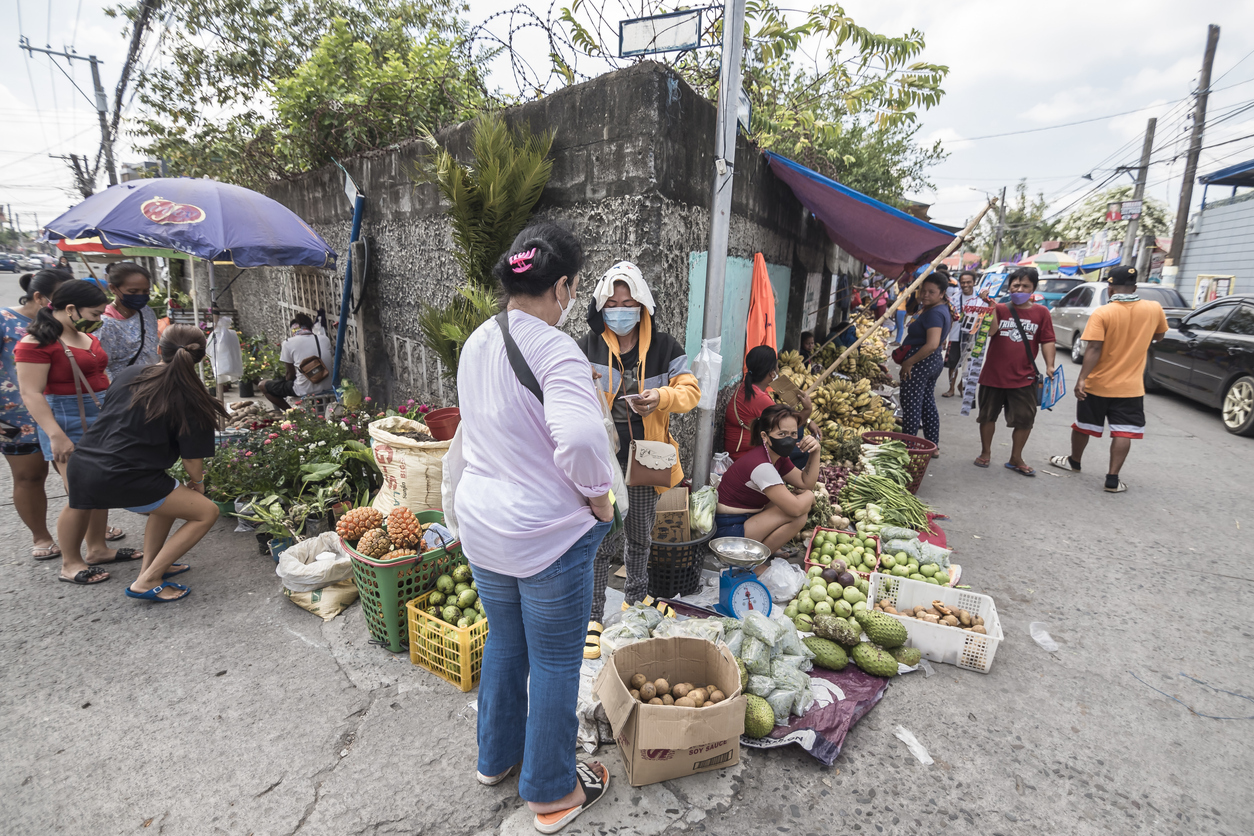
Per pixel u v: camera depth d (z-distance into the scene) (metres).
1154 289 12.23
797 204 7.18
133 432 3.04
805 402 4.94
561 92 3.88
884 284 12.84
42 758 2.27
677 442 4.34
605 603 3.16
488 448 1.73
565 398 1.59
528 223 4.18
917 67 5.65
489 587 1.86
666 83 3.47
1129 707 2.69
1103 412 5.48
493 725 2.05
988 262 48.56
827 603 3.13
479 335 1.76
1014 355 5.54
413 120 6.75
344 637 3.07
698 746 2.16
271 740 2.38
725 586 3.23
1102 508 4.98
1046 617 3.40
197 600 3.37
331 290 7.25
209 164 10.22
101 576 3.53
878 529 3.92
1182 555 4.16
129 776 2.20
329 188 6.88
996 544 4.30
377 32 9.71
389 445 3.68
